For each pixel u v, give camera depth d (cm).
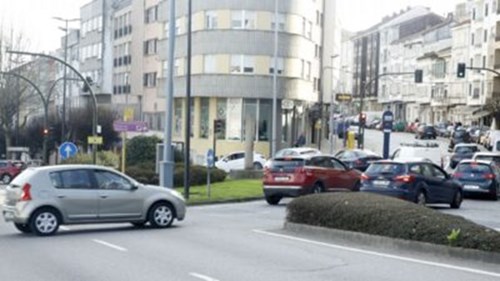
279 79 5672
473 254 1270
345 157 4056
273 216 2236
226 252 1372
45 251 1400
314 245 1477
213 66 5656
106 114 6988
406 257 1307
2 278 1091
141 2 7688
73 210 1728
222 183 3622
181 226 1894
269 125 5700
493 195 2955
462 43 9938
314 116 6731
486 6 8944
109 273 1134
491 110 7950
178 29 6034
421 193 2381
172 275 1114
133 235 1678
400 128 9881
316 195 1717
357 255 1333
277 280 1073
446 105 10444
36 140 7144
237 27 5625
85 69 9281
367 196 1664
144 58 7538
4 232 1775
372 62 14788
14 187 1733
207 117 5803
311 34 6297
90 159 4209
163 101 6794
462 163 3027
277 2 5450
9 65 6806
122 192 1792
